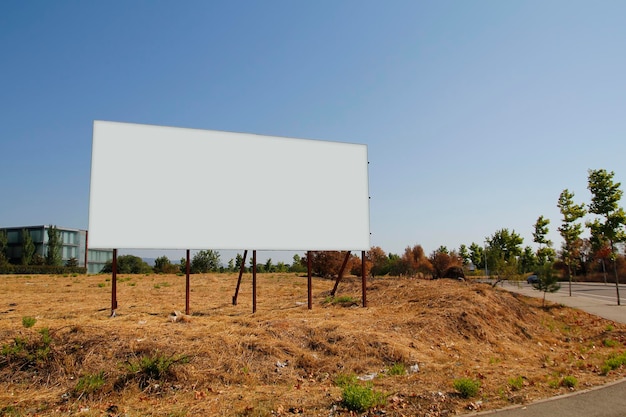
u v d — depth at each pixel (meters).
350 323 10.22
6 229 58.88
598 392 6.50
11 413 5.37
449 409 5.65
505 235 46.28
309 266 12.85
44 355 6.80
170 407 5.61
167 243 11.32
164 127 11.73
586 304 18.34
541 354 10.52
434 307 12.41
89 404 5.72
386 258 34.16
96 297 15.20
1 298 14.61
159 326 8.93
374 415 5.43
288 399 5.95
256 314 11.47
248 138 12.57
